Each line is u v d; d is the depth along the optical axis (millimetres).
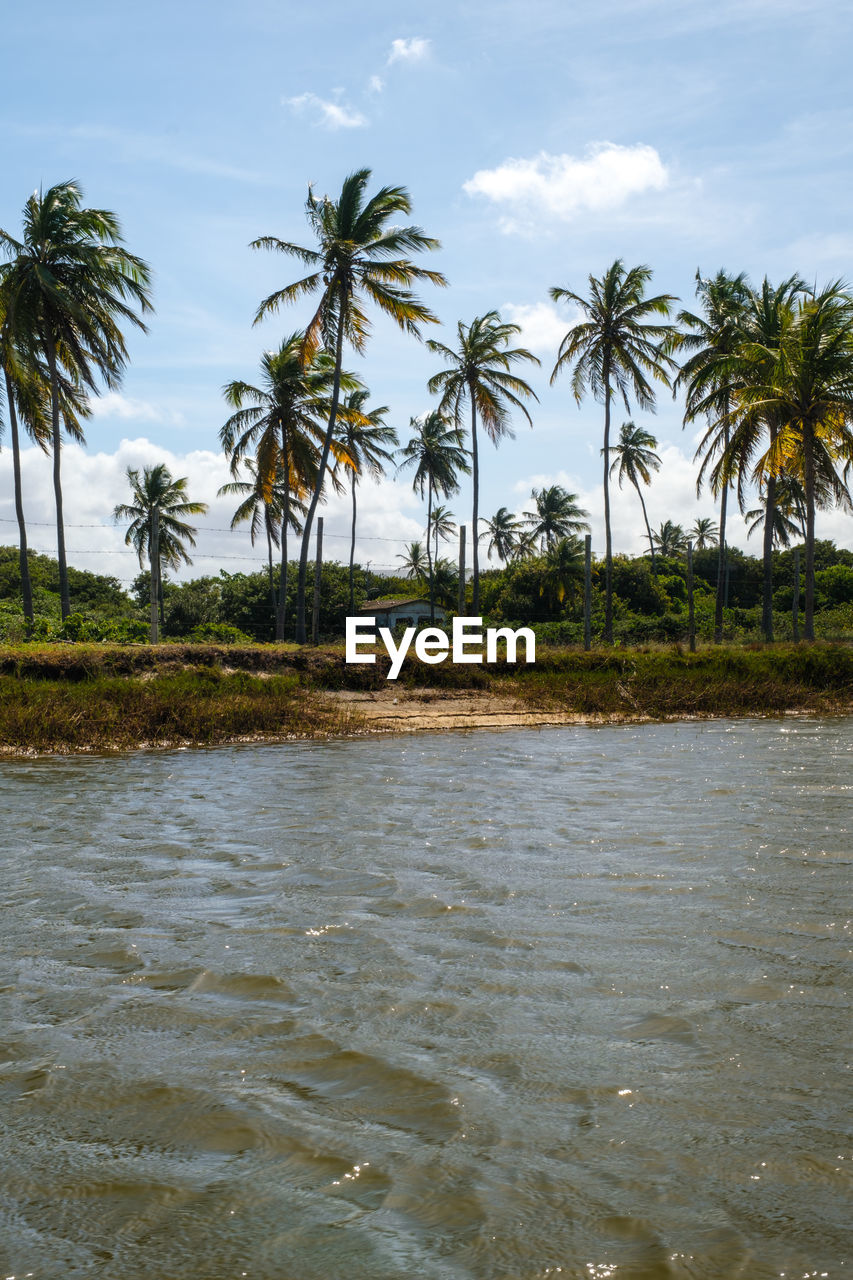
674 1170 3283
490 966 5254
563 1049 4223
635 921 6012
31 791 11414
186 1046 4285
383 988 4945
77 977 5148
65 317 27125
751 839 8258
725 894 6570
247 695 20328
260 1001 4793
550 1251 2861
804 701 23859
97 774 12914
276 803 10469
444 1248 2885
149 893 6801
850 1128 3555
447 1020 4539
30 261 26609
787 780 11633
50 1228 3006
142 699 18031
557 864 7500
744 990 4879
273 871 7402
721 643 38781
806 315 30906
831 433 31875
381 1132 3547
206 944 5676
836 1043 4270
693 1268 2773
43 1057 4184
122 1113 3699
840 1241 2893
